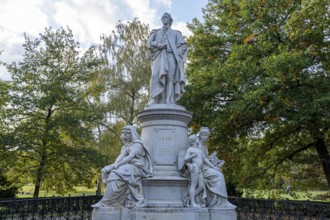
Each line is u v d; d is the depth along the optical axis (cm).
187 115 920
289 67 1362
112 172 805
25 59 1866
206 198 837
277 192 1952
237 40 1922
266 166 1889
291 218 1190
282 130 1709
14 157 1717
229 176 1869
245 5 1686
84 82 2053
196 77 1900
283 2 1589
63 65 1958
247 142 1841
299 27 1420
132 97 2295
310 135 1587
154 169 868
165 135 896
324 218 1062
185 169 863
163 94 955
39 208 1091
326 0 1356
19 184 1972
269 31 1608
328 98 1262
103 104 2167
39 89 1831
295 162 1862
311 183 1936
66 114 1797
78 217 1216
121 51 2291
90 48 2092
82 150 1797
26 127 1728
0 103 1802
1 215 983
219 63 2002
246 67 1567
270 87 1396
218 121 1702
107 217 770
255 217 1248
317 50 1486
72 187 1919
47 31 1933
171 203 812
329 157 1655
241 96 1591
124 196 800
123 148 866
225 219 802
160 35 988
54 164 1805
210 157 920
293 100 1425
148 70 2253
